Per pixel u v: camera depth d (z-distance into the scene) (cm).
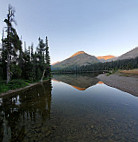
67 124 628
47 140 475
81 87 2164
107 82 2820
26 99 1223
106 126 599
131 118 702
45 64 3538
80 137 496
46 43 3806
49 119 700
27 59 3002
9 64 1880
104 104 1026
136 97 1265
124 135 508
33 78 2962
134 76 3162
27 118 717
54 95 1436
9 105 1004
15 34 1936
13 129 575
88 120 681
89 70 15625
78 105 1005
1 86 1650
